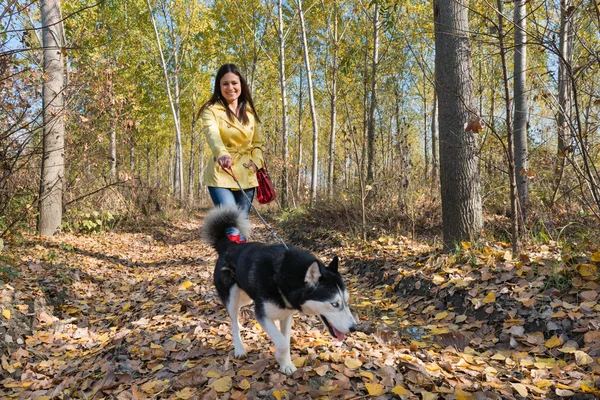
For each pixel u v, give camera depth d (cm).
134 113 2052
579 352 353
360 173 833
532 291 450
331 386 299
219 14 2455
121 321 530
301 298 308
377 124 1517
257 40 2381
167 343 406
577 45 763
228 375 321
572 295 433
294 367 321
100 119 1084
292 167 1675
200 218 2062
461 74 600
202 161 4166
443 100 612
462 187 608
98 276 734
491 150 870
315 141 1695
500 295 464
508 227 758
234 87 451
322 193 1467
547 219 693
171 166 4019
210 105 450
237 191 460
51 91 886
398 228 844
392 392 293
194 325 443
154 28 2245
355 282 656
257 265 327
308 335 401
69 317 546
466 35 597
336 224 1020
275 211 2020
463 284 497
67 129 1048
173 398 303
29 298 523
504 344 405
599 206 493
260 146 484
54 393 351
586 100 711
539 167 796
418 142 2716
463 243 580
